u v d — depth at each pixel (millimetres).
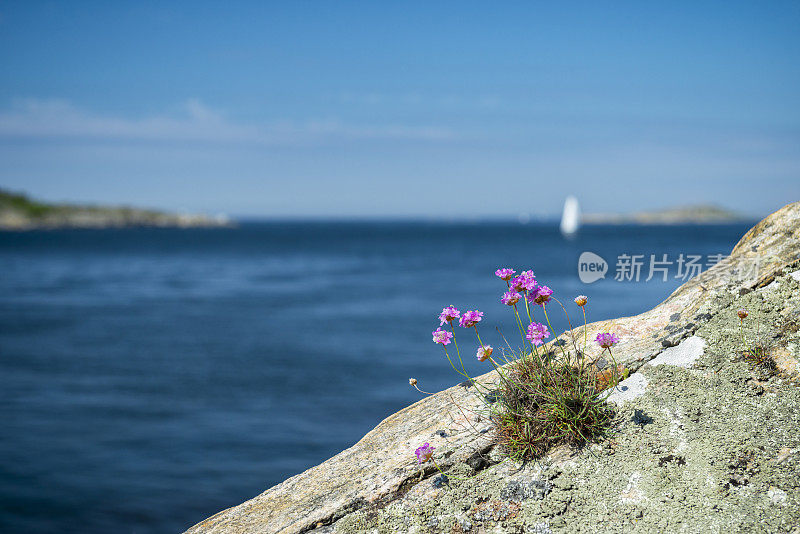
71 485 13273
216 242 165000
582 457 3369
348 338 30641
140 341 31062
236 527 3697
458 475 3553
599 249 89625
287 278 67188
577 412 3541
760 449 3068
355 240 170625
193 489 13062
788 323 3729
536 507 3133
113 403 19609
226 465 14320
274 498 3975
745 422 3236
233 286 60094
